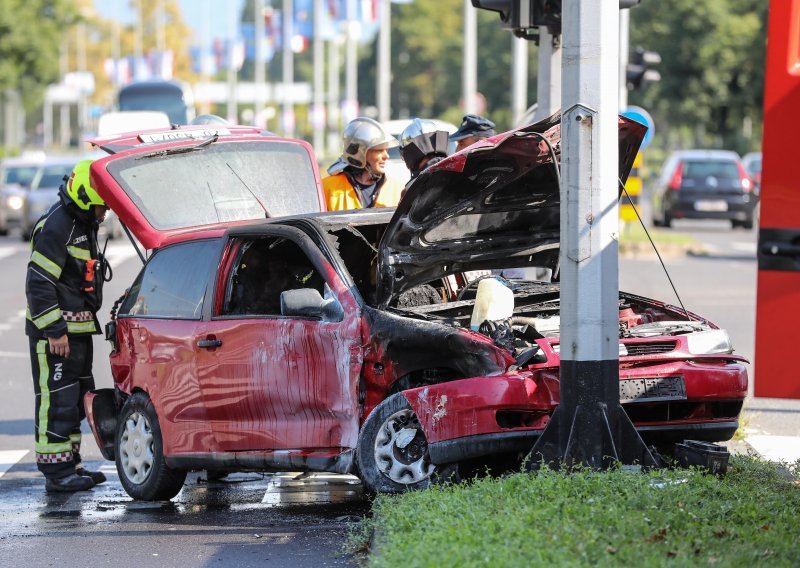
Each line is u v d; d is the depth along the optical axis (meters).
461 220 20.30
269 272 22.09
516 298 22.83
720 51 160.38
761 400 30.64
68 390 23.78
